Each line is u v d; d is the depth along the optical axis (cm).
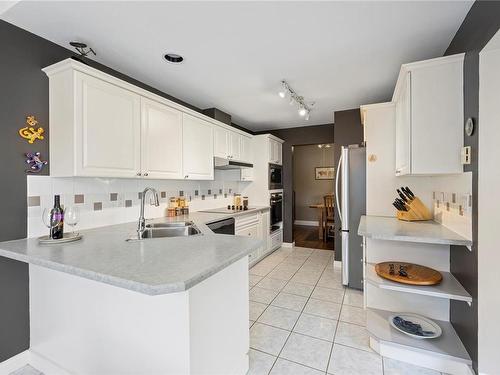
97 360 139
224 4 148
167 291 94
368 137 272
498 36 124
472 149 150
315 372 164
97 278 107
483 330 141
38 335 170
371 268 204
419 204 238
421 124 175
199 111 352
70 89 172
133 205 256
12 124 167
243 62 220
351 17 160
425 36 181
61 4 147
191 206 343
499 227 137
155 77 250
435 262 198
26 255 134
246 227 362
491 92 137
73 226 186
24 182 172
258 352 184
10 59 166
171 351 117
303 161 751
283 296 276
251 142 442
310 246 500
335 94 299
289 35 180
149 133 232
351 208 294
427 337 170
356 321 225
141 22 165
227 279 143
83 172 177
